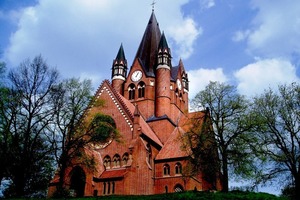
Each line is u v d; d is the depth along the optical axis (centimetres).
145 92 7394
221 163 4466
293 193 4541
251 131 4500
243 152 4428
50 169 4531
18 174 3931
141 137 5681
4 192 4250
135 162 5375
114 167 5597
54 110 4225
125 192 5044
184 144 5181
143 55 8106
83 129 4738
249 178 4384
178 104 7844
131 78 7738
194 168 4756
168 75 7462
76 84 4534
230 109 4628
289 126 4584
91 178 5131
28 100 4056
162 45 7681
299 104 4662
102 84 6488
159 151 6184
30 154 3959
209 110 4700
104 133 5088
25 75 4122
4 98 3959
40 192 4622
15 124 3956
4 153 3859
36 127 4141
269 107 4778
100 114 5306
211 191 4359
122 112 5997
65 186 5003
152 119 6931
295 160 4397
